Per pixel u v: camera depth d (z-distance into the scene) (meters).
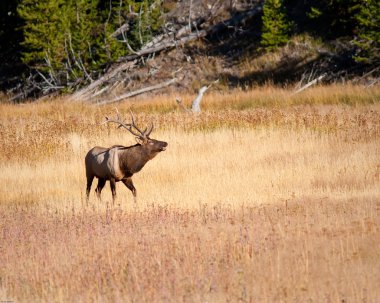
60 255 27.12
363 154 49.72
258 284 22.83
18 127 75.19
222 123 68.44
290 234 28.89
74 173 51.28
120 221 32.44
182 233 29.47
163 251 26.58
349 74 109.44
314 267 24.39
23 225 32.94
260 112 72.06
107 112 90.94
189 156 53.59
